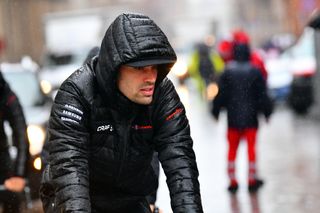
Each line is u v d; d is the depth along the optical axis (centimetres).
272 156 2166
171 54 595
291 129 2814
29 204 1275
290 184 1723
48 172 645
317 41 3033
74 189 592
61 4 8719
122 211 677
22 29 7806
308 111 3294
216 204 1548
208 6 11131
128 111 624
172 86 645
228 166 1698
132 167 649
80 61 4503
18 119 1114
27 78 1977
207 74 4375
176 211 615
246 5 10119
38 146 1515
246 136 1702
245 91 1702
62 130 612
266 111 1730
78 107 617
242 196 1627
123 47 586
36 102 1916
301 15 3934
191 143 640
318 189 1642
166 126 635
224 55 2400
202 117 3544
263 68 1838
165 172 634
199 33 8550
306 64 3291
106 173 649
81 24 4856
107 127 627
